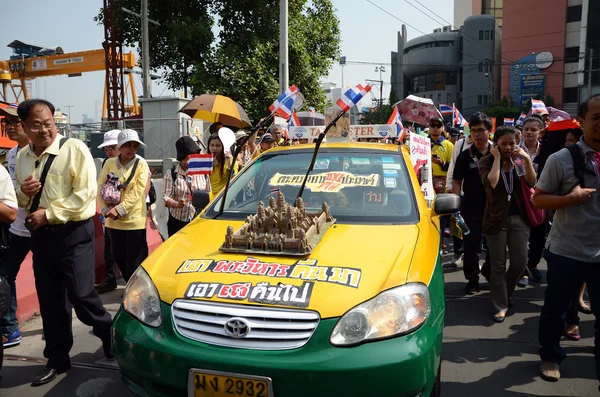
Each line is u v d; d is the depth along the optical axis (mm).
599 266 3061
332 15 19062
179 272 2672
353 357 2252
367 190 3572
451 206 3531
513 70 51500
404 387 2295
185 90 19078
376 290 2457
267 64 17000
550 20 50156
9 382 3432
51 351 3479
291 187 3711
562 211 3158
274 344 2299
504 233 4418
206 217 3553
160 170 12945
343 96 3197
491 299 5016
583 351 3891
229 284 2506
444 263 6469
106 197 4629
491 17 59500
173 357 2365
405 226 3172
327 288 2432
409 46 69688
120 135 4660
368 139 5578
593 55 46625
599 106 2900
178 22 16953
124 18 18656
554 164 3082
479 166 4410
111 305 5055
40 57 26047
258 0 17062
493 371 3574
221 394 2297
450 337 4184
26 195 3223
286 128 6930
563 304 3309
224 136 5352
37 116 3193
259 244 2809
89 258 3430
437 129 6777
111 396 3236
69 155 3301
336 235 3008
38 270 3373
